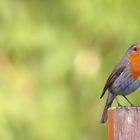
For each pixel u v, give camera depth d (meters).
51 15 17.83
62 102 17.05
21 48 17.38
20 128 16.59
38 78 17.36
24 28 17.42
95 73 17.38
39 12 17.84
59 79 17.23
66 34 17.55
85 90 17.30
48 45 17.33
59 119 16.86
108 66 17.36
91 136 17.38
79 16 17.39
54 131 16.66
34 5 17.95
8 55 17.55
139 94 16.78
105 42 17.44
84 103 17.28
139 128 9.23
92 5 17.20
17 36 17.28
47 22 17.69
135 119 9.25
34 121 16.67
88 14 17.17
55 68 17.23
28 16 17.67
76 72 17.30
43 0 18.25
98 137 17.44
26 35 17.27
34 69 17.44
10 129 16.47
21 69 17.45
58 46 17.34
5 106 16.59
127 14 17.19
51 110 16.88
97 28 17.23
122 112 9.29
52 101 17.00
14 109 16.61
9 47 17.45
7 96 16.84
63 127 16.78
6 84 17.22
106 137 17.45
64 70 17.23
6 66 17.52
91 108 17.30
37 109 16.89
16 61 17.52
